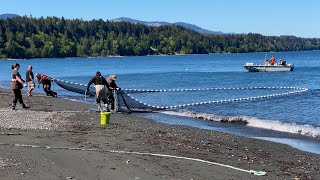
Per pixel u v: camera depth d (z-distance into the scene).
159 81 62.91
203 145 14.66
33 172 9.61
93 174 9.77
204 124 22.73
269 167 11.93
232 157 12.95
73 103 28.42
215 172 10.68
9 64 144.38
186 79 66.69
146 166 10.72
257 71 79.31
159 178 9.75
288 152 14.96
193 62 146.50
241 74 76.25
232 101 34.59
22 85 23.42
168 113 26.81
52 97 32.81
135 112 26.64
